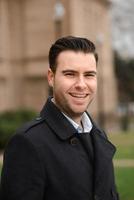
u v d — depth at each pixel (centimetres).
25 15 4050
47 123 310
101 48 4697
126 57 6712
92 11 4428
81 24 4106
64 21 3906
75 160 304
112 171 325
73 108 313
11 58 4009
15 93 3994
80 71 312
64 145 305
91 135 326
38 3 4016
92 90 316
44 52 3994
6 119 2617
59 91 315
